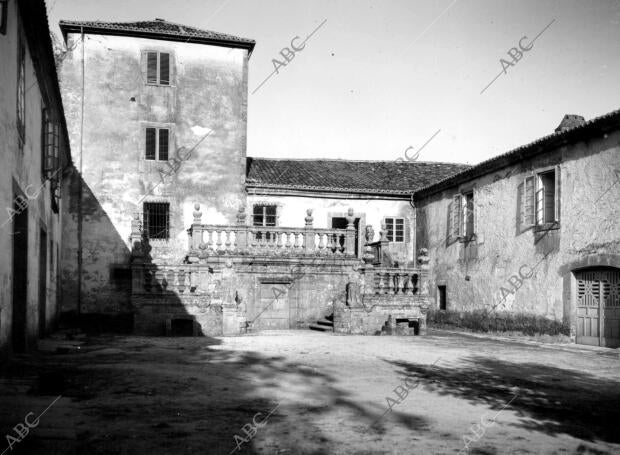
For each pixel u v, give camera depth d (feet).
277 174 90.38
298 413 24.32
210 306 62.80
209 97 81.87
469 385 32.12
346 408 25.54
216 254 68.95
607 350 51.29
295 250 71.82
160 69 80.53
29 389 25.45
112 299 76.23
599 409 26.30
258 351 45.65
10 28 30.91
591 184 55.83
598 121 53.62
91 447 18.53
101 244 76.69
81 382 29.84
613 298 53.36
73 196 76.43
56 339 51.67
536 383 33.06
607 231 53.62
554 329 59.62
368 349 48.60
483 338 64.03
